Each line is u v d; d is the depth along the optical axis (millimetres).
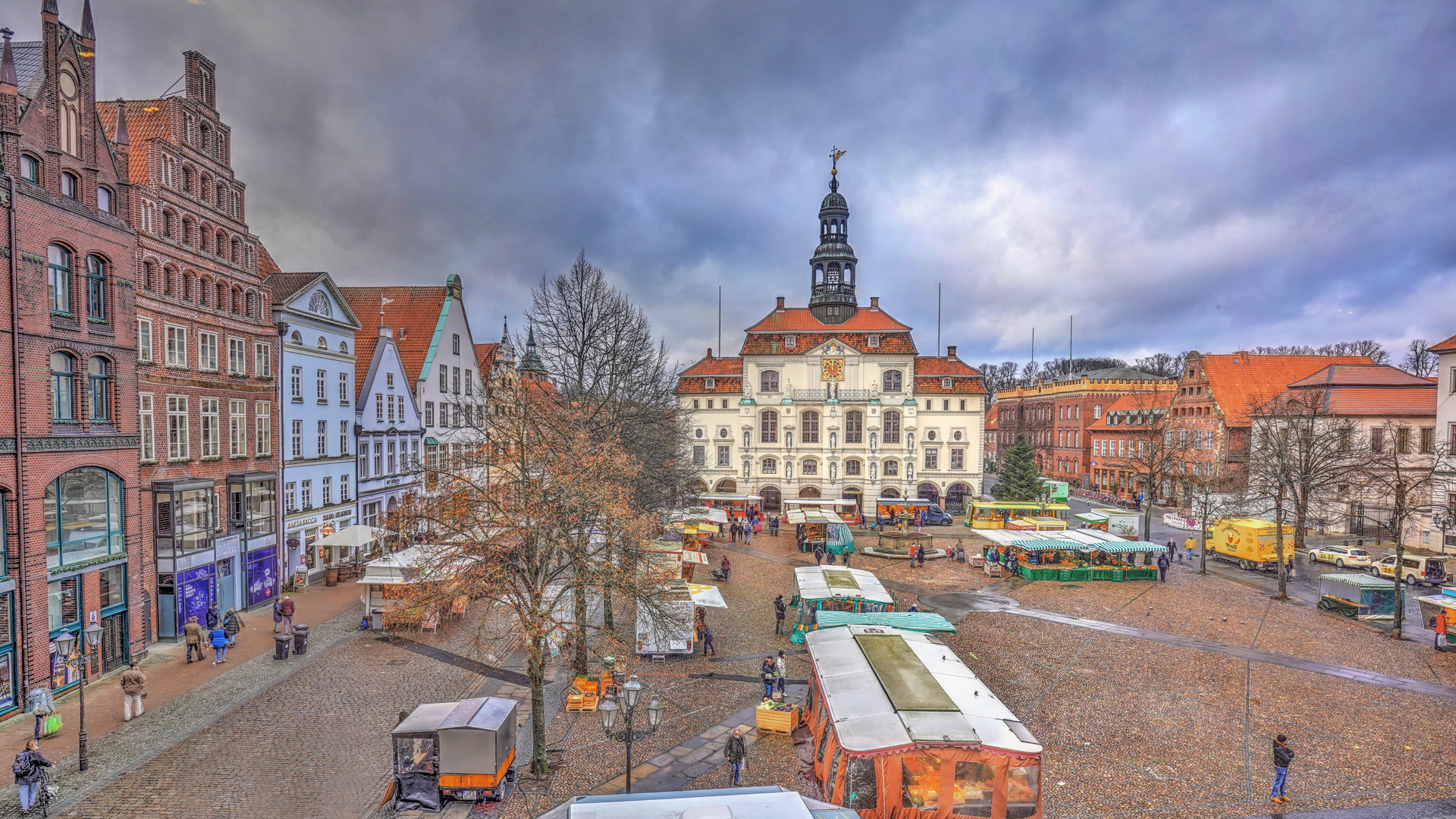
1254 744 20719
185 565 28719
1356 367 62188
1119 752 20156
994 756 15133
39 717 19547
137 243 27391
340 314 42062
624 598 25125
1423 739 21094
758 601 37844
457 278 57719
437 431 54656
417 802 16781
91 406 24031
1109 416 91812
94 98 24594
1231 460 65812
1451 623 29750
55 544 22625
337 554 40531
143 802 16562
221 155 32625
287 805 16625
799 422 72938
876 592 29922
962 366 73688
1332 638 31688
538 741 18234
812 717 21078
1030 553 46031
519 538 20375
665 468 42281
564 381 37688
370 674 25312
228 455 32438
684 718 22297
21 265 21375
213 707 22156
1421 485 44625
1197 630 32812
